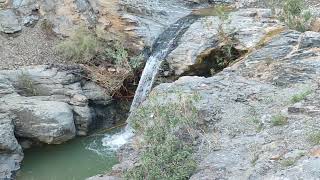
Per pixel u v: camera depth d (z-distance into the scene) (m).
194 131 9.14
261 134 8.66
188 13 16.36
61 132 13.21
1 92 13.95
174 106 9.14
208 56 13.74
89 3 16.89
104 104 15.10
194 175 7.86
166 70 14.34
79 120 13.98
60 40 17.16
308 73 10.67
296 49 11.76
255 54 12.21
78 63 15.89
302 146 7.80
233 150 8.37
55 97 14.36
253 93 10.35
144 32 15.41
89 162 12.54
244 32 13.49
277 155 7.65
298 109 8.95
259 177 7.21
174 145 8.46
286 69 11.05
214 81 11.25
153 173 7.94
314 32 12.08
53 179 11.94
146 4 16.08
